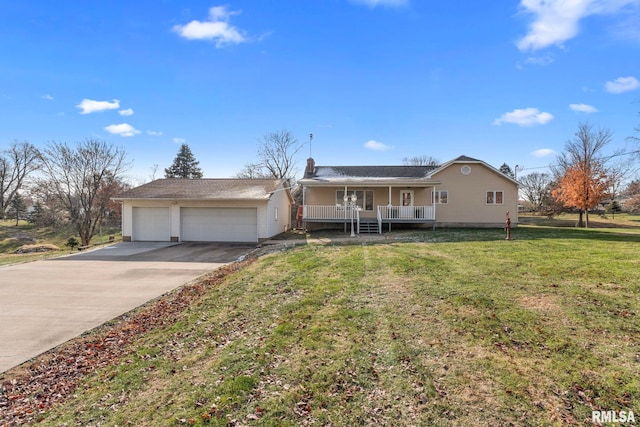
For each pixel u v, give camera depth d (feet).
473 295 19.08
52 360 13.96
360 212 65.87
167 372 12.47
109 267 34.78
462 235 50.01
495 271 24.71
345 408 9.67
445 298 18.89
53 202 95.35
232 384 11.15
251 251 44.34
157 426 9.23
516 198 65.67
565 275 22.81
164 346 14.94
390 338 14.14
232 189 59.88
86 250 47.44
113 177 96.58
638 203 92.17
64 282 28.17
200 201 55.67
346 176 68.39
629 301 17.30
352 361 12.37
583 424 8.61
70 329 17.46
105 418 9.85
